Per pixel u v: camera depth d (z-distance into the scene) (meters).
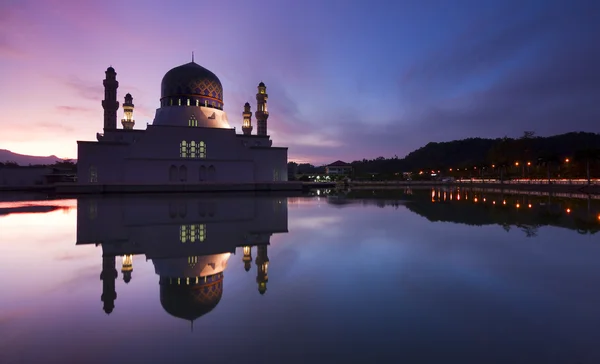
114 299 7.66
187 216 22.77
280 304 7.30
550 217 21.78
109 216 22.88
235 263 10.87
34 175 69.94
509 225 18.62
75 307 7.18
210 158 61.62
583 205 29.98
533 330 5.99
